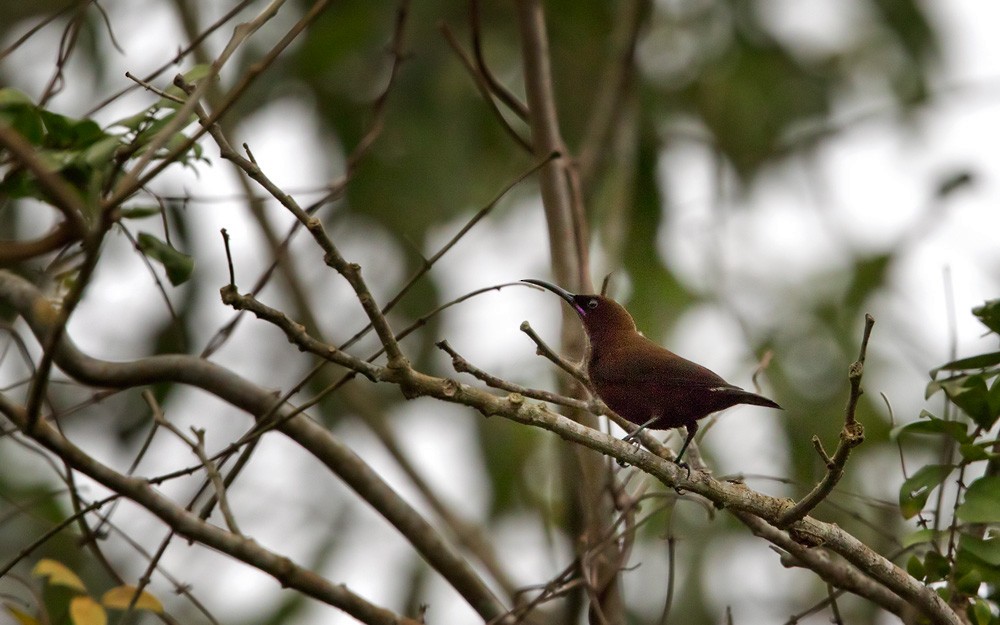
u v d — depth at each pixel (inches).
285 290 518.9
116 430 517.3
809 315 584.4
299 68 596.7
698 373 333.4
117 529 309.7
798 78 639.1
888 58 636.1
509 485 576.1
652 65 642.8
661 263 589.3
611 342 354.3
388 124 591.5
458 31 603.5
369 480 334.6
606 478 346.9
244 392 319.0
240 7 306.3
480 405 267.4
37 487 495.5
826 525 283.4
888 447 524.1
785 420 534.9
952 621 288.7
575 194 386.9
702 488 280.2
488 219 601.6
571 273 378.3
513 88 596.7
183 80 265.6
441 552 339.6
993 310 307.6
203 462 295.7
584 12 613.9
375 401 584.4
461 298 282.5
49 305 299.7
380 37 597.6
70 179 283.0
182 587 303.4
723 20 643.5
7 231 523.5
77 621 279.4
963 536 292.5
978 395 292.2
